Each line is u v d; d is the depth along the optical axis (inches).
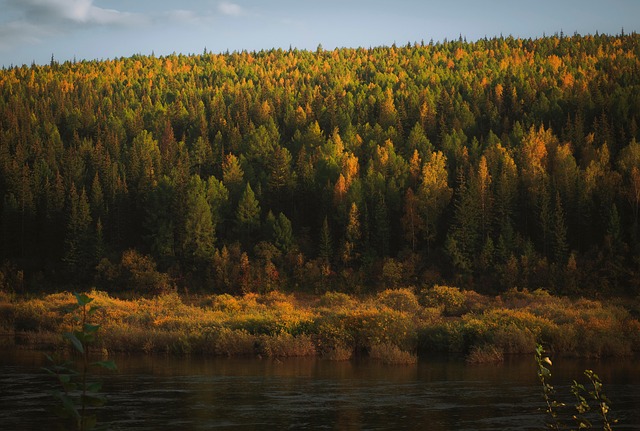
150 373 936.3
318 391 780.0
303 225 4429.1
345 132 5787.4
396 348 1112.2
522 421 606.2
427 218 3875.5
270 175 4680.1
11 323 1692.9
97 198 4362.7
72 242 3784.5
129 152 5551.2
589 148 4665.4
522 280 3132.4
